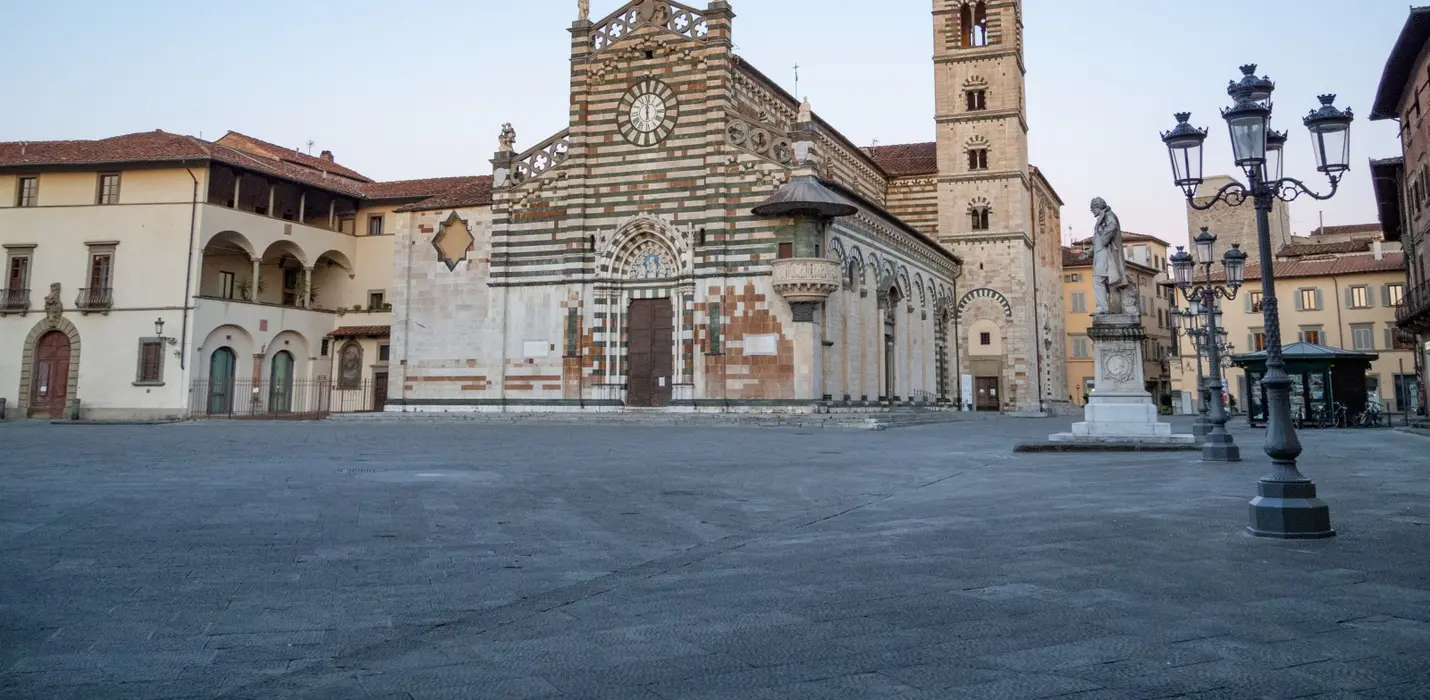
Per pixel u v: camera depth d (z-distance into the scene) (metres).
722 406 46.34
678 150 49.16
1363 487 16.72
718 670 6.54
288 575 9.71
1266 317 12.38
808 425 42.50
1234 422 56.78
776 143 47.84
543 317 50.75
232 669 6.62
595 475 19.77
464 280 52.75
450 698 6.01
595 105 50.88
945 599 8.55
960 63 72.50
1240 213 92.19
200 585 9.22
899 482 18.77
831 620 7.88
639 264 49.91
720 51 48.59
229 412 59.34
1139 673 6.34
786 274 45.00
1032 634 7.34
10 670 6.56
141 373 57.38
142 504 14.60
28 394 58.69
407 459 23.59
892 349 56.66
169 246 58.09
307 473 19.64
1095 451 26.88
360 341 67.00
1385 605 8.12
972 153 72.25
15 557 10.46
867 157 67.88
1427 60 46.53
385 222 68.94
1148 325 101.25
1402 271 77.25
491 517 13.80
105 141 62.66
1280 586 8.91
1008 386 69.88
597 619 7.99
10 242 59.66
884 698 5.90
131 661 6.80
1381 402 77.31
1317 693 5.91
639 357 49.44
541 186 51.41
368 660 6.85
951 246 71.75
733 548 11.45
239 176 60.94
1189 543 11.30
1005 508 14.71
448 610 8.34
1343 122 13.43
